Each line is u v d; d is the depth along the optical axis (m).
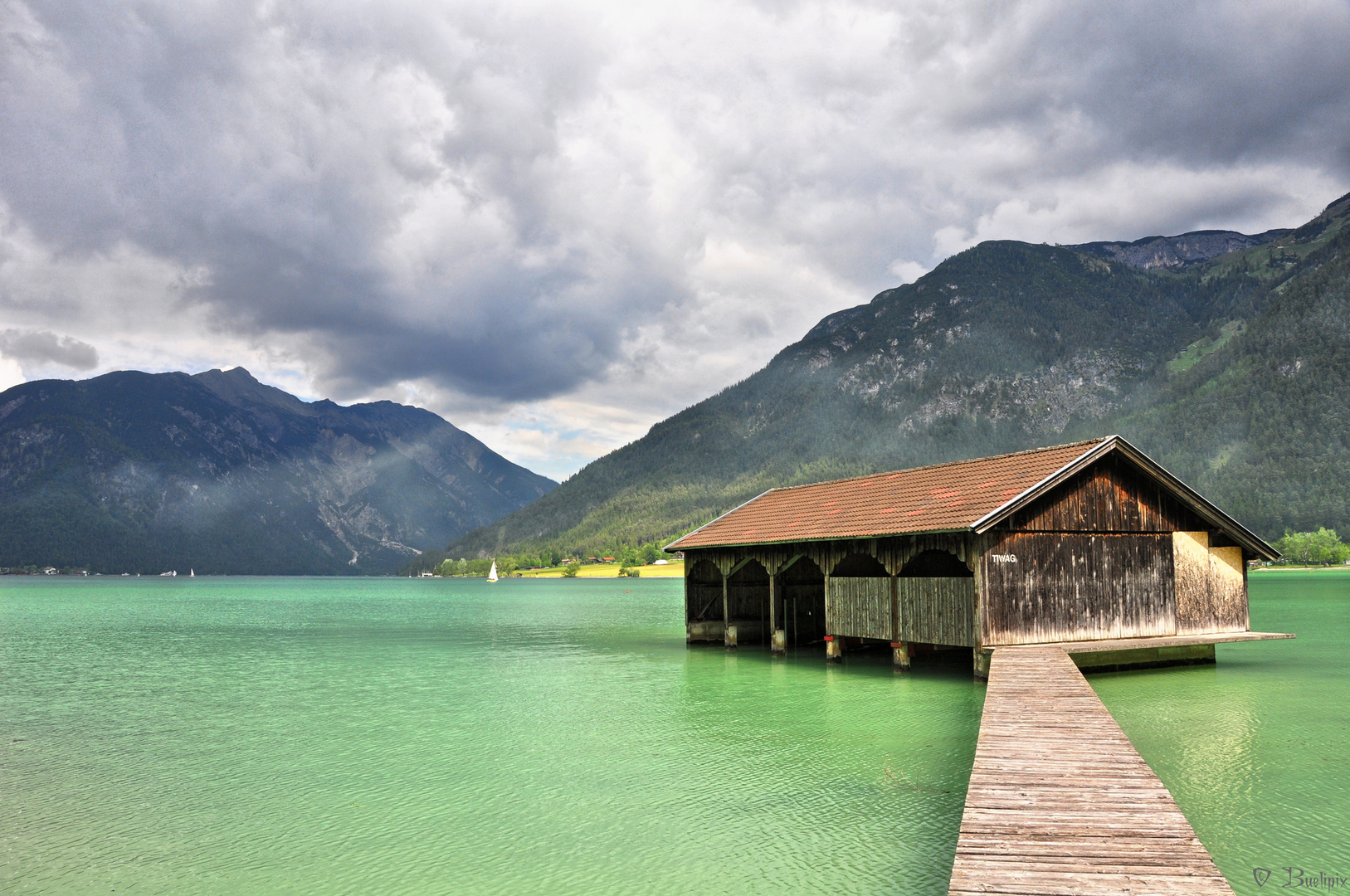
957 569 38.66
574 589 170.75
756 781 15.94
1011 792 10.85
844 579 32.28
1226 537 29.23
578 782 16.16
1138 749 17.55
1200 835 12.41
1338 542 191.00
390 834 13.40
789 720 21.81
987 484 28.09
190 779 17.02
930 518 27.44
